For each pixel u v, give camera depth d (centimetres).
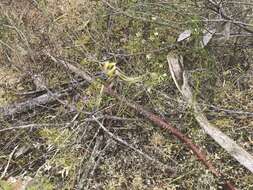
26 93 155
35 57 163
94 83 150
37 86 157
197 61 152
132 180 133
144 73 153
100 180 133
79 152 139
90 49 163
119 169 135
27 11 173
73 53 162
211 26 148
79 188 131
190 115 140
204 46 148
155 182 131
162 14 162
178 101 143
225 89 145
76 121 144
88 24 169
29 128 147
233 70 150
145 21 161
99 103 145
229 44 151
